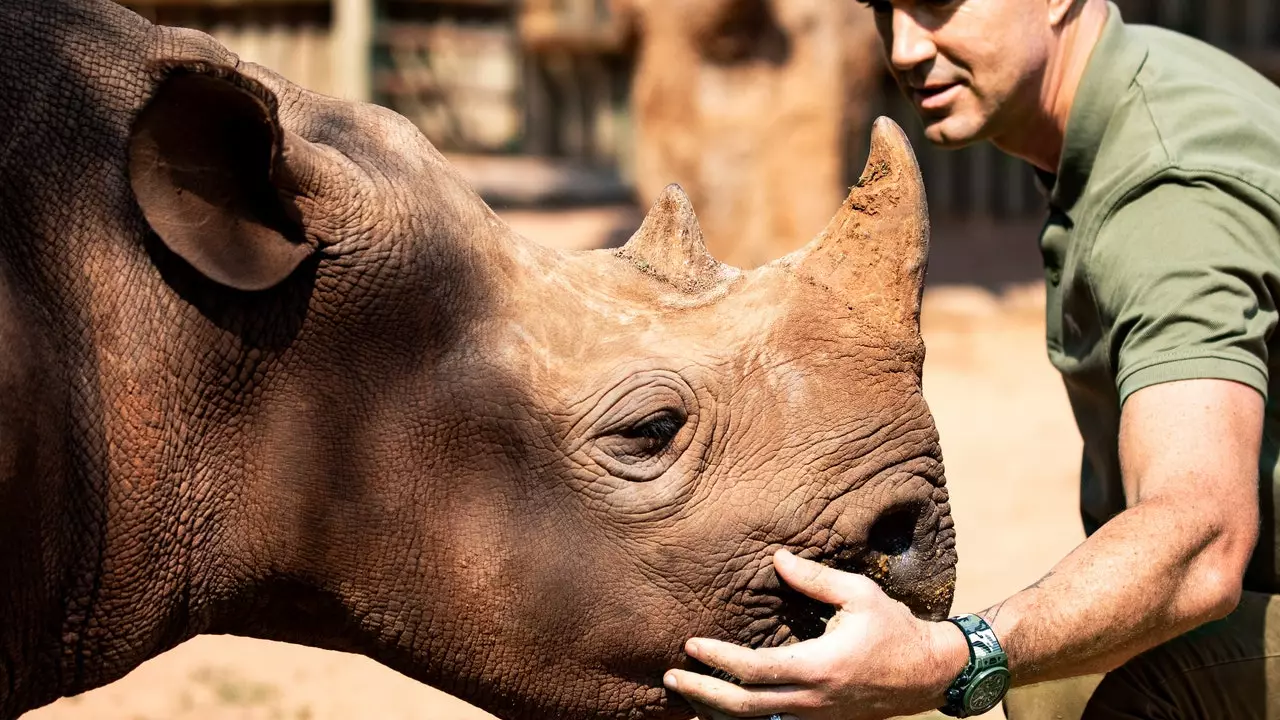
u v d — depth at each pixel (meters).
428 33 16.17
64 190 2.50
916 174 2.72
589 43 16.44
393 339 2.62
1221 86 3.04
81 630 2.56
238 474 2.62
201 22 14.50
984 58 3.17
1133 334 2.84
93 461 2.49
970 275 11.89
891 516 2.71
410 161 2.72
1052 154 3.29
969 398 8.97
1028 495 7.09
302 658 5.40
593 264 2.80
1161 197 2.92
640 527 2.66
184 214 2.44
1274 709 3.03
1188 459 2.68
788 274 2.75
